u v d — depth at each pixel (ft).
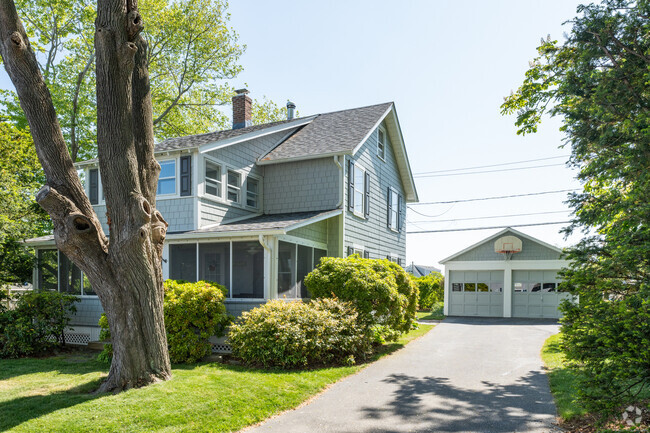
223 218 47.37
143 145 26.63
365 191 57.67
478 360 34.91
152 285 25.18
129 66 23.61
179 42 82.48
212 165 46.29
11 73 22.89
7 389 25.81
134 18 23.47
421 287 85.46
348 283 36.88
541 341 45.57
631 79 24.39
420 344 43.34
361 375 29.48
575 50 29.58
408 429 19.24
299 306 34.58
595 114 24.72
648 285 17.90
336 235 50.16
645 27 24.67
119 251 24.16
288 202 53.47
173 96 88.43
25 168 53.88
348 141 52.16
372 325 36.09
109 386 24.27
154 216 26.48
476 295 79.56
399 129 68.03
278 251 41.09
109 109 23.61
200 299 33.94
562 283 22.76
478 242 78.74
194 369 29.91
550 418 20.53
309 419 20.56
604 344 17.74
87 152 83.66
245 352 31.19
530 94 34.45
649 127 21.45
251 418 20.22
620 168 23.91
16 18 22.84
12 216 47.39
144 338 24.82
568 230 25.12
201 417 19.69
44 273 49.57
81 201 24.38
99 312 45.60
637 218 21.02
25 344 37.83
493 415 21.03
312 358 31.91
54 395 23.75
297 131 62.80
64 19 75.92
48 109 23.62
